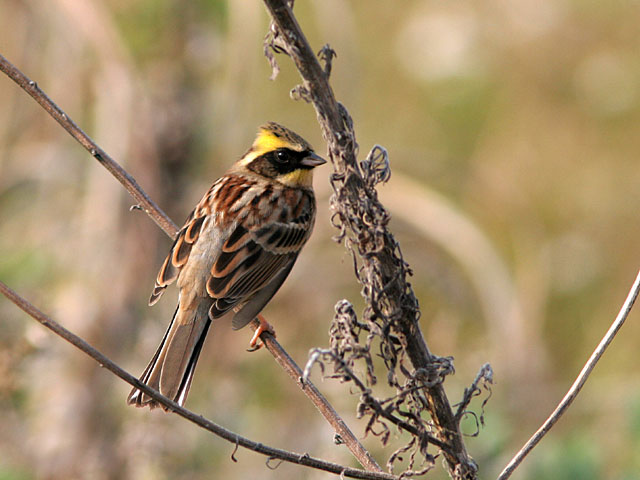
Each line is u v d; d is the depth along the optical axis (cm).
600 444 1138
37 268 1214
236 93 1238
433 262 1307
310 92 601
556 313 1423
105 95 1212
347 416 1141
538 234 1489
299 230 977
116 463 1138
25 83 738
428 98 1580
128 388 1174
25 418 1148
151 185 1204
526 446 635
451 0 1633
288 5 585
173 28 1205
